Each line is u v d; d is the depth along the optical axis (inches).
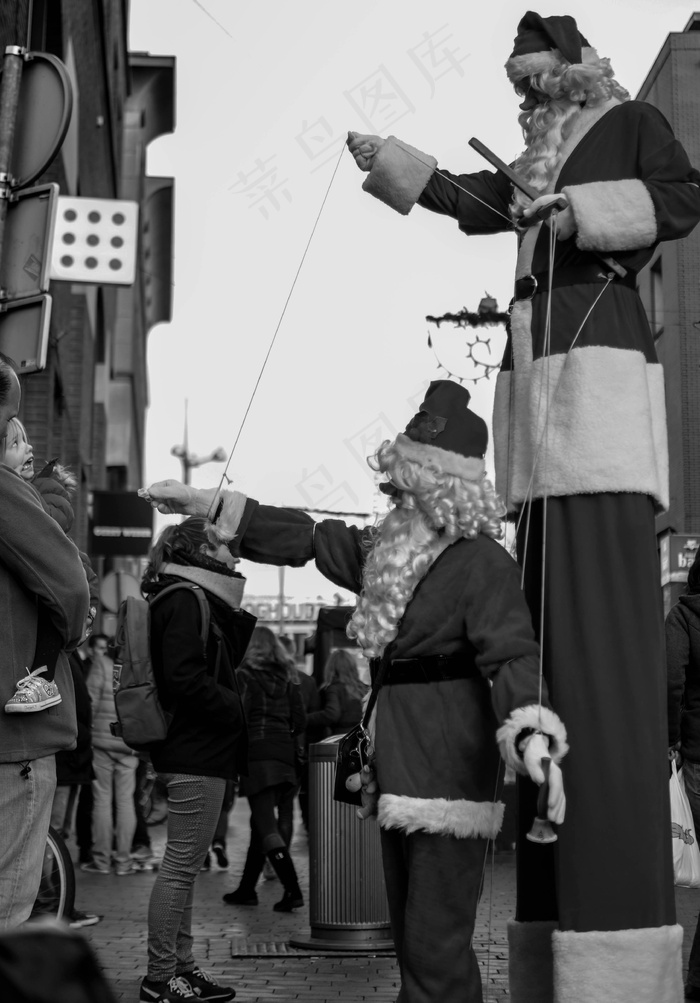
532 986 137.6
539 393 134.6
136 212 376.2
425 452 129.5
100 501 919.0
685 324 705.0
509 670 119.7
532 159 141.9
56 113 271.6
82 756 309.0
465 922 123.5
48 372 588.1
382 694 129.3
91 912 302.8
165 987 196.1
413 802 122.5
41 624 140.9
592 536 129.6
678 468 746.8
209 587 208.4
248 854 332.2
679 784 190.1
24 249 268.8
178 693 196.7
